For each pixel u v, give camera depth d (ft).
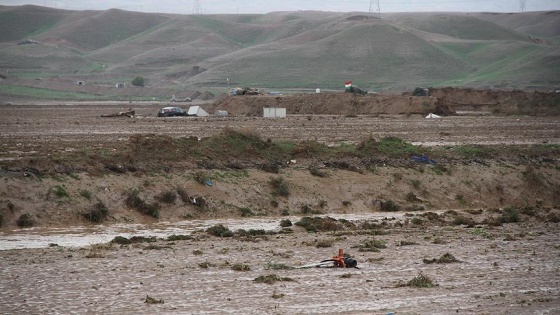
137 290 219.82
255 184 402.72
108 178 369.91
